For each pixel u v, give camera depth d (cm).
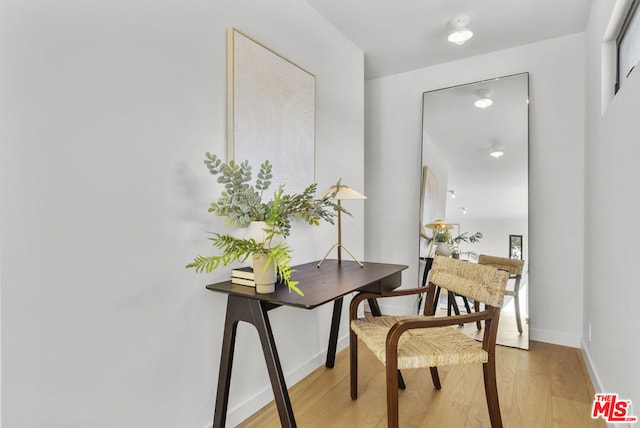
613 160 174
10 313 103
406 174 350
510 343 281
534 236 293
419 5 238
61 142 113
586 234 261
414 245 346
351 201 282
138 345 135
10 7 103
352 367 197
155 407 141
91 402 121
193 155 156
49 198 111
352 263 235
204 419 161
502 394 204
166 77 145
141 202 136
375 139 364
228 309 156
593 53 232
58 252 112
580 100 277
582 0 234
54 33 112
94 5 122
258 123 188
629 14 176
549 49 288
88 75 120
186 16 154
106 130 125
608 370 182
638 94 134
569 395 203
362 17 251
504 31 273
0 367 101
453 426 174
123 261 130
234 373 177
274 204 156
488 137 308
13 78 103
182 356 152
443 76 330
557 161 285
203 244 161
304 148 223
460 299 310
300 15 227
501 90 303
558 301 285
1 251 101
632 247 141
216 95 167
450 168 324
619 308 161
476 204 311
